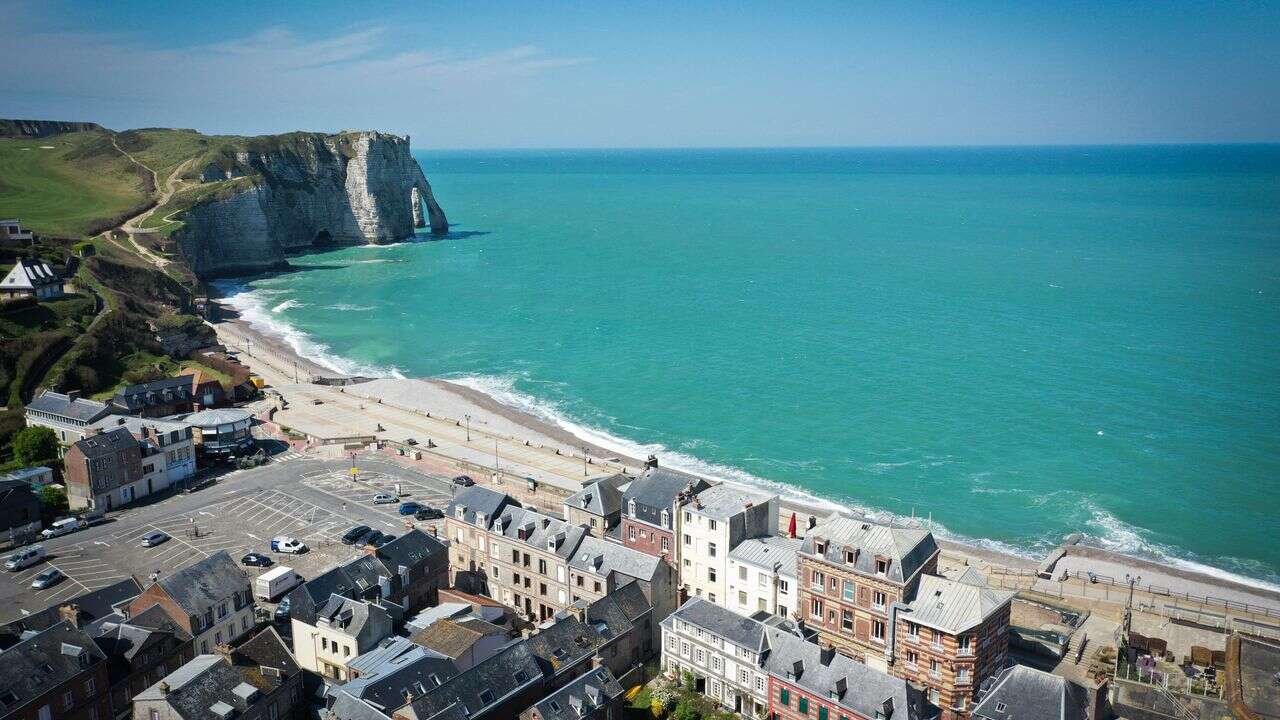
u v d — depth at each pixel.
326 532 135.12
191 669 84.62
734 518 107.12
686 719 91.31
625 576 107.31
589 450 175.12
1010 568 126.69
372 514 142.12
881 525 98.06
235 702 82.44
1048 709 77.06
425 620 100.62
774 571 103.12
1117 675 94.75
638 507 115.25
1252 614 113.31
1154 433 175.25
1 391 182.00
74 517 139.38
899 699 80.19
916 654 90.06
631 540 117.06
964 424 182.88
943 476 159.62
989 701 79.62
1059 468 161.50
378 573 106.56
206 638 99.06
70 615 91.94
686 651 97.25
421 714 78.62
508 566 118.19
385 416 192.88
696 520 109.38
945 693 87.94
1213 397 193.50
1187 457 164.50
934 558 98.38
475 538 121.81
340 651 95.06
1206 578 125.88
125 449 145.50
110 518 140.38
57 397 167.12
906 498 151.75
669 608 111.19
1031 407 190.88
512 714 86.00
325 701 88.56
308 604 98.69
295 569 122.69
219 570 104.25
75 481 141.25
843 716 82.50
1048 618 105.00
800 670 86.44
